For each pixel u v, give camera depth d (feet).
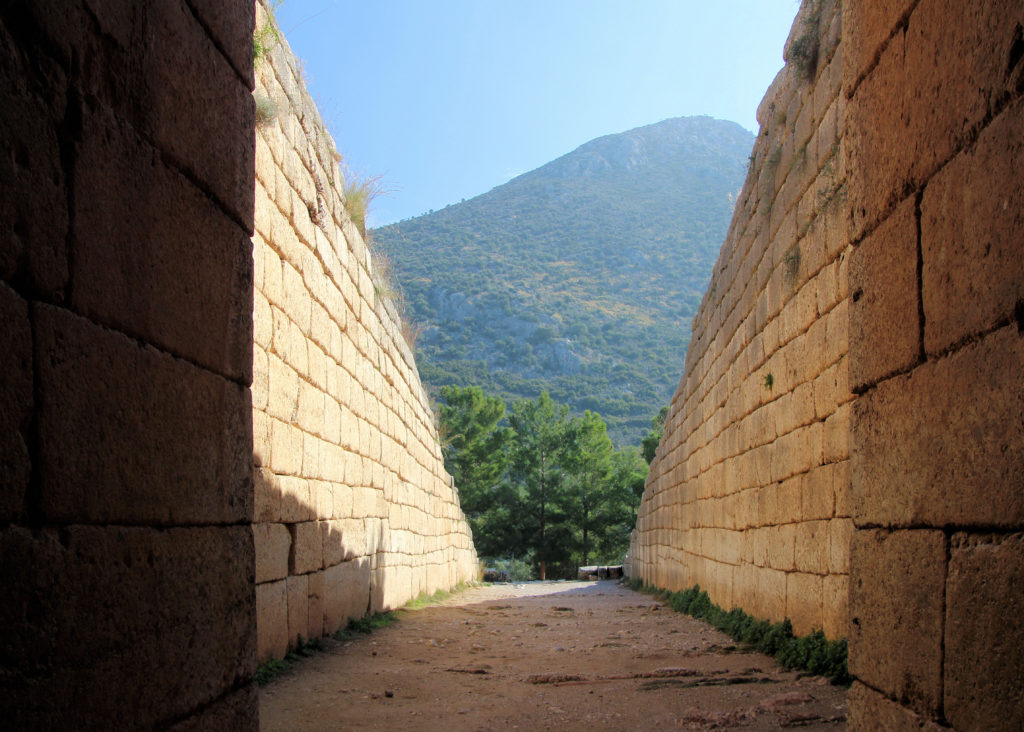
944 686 9.53
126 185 8.70
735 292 38.19
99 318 8.20
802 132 27.68
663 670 24.06
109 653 8.09
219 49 11.11
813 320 26.12
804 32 26.99
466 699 20.70
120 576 8.33
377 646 29.84
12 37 7.00
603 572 107.45
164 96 9.53
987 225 8.82
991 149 8.76
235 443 11.42
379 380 39.73
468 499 138.62
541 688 22.17
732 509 38.09
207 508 10.43
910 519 10.57
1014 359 8.29
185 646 9.65
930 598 9.93
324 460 29.68
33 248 7.21
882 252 11.60
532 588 83.30
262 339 23.09
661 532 64.59
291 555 26.02
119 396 8.48
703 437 46.29
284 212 25.13
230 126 11.39
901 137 10.98
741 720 17.87
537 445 144.15
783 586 29.22
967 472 9.16
